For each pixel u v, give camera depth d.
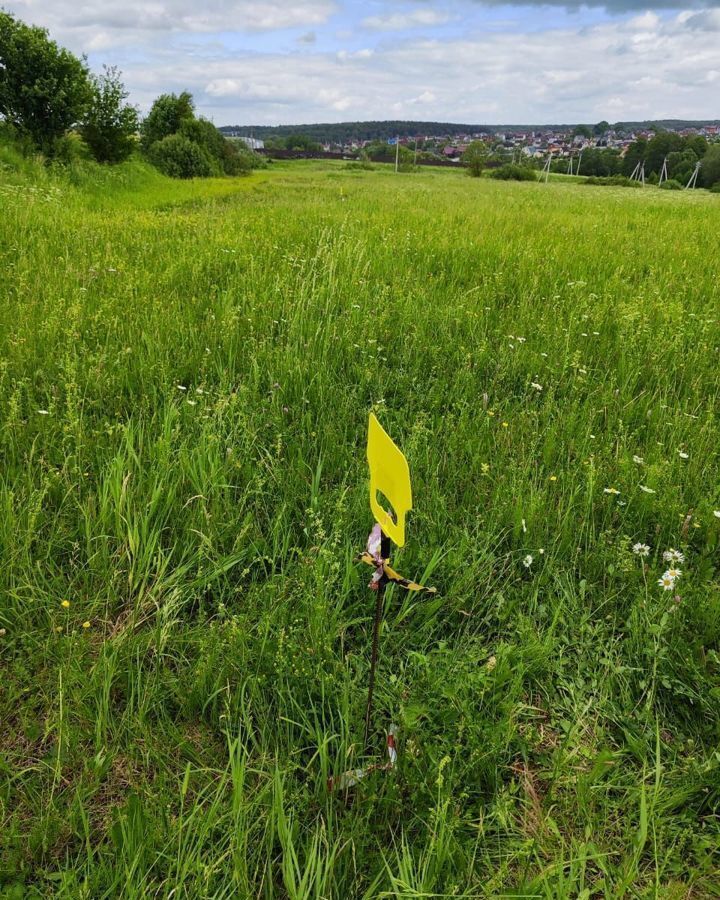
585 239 9.48
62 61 19.39
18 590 2.45
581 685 2.24
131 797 1.69
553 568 2.72
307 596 2.36
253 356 4.18
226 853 1.61
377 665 2.28
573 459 3.45
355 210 12.88
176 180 30.00
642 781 1.84
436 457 3.30
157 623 2.33
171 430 3.35
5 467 3.03
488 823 1.81
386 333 4.93
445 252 7.75
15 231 7.65
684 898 1.67
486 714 2.10
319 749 1.85
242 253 7.12
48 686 2.14
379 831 1.77
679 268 7.26
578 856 1.68
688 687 2.18
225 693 2.12
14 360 3.91
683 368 4.38
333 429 3.50
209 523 2.74
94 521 2.80
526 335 5.07
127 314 4.85
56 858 1.70
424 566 2.68
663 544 2.88
